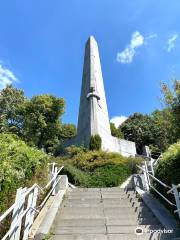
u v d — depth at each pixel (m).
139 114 33.97
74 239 5.00
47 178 7.91
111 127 26.47
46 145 23.64
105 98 24.39
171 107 11.17
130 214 6.57
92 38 27.23
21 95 25.09
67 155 18.12
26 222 4.70
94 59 24.73
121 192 8.70
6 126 21.16
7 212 3.38
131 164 13.38
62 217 6.32
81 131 20.78
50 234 5.12
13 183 4.85
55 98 23.30
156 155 22.09
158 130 28.44
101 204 7.37
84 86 23.75
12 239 3.95
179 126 10.60
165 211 6.44
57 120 23.05
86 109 21.00
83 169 13.70
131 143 23.38
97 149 16.66
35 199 5.49
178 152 6.36
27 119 21.97
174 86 12.45
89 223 5.88
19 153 6.02
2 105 23.36
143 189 8.84
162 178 7.00
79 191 8.77
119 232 5.33
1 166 4.71
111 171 12.73
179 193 5.39
